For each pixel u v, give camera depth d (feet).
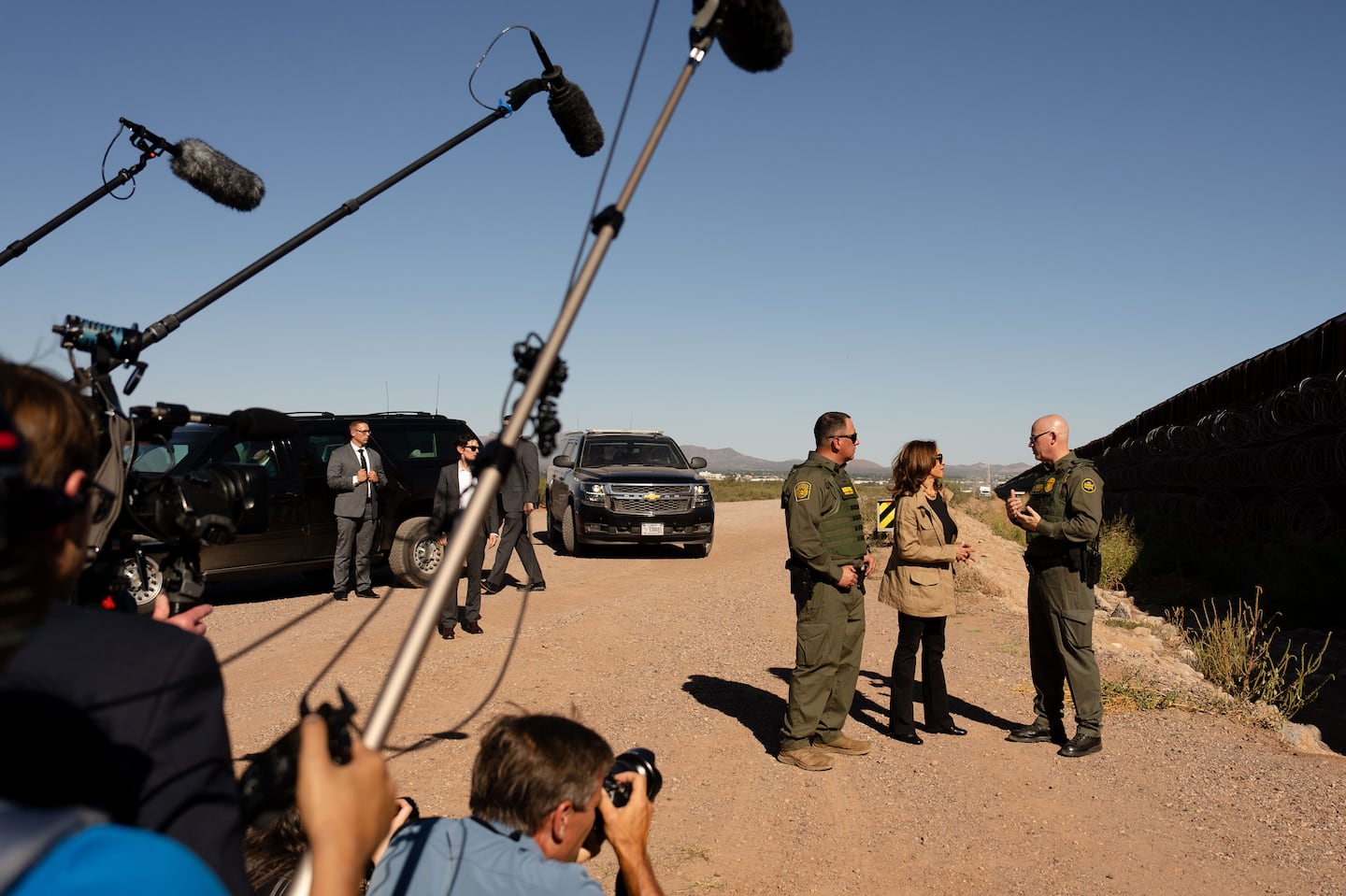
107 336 6.06
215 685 3.74
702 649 28.89
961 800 17.48
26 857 2.47
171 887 2.56
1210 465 65.67
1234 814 16.99
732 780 18.28
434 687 24.22
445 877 6.62
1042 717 21.01
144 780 3.33
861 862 14.89
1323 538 48.75
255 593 38.63
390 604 35.45
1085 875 14.58
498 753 6.97
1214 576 52.13
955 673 26.94
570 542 51.11
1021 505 19.77
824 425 19.15
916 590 20.52
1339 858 15.23
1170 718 22.77
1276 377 55.52
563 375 4.43
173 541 5.80
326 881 3.17
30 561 2.35
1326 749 21.57
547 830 6.86
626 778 7.66
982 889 14.07
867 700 24.26
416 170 10.75
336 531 37.01
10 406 3.26
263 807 3.71
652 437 54.80
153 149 11.44
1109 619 38.17
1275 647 37.37
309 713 3.77
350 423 38.19
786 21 5.67
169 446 6.05
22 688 3.28
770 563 49.01
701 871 14.52
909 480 20.79
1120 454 97.86
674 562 48.96
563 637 29.84
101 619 3.65
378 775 3.47
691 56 5.21
